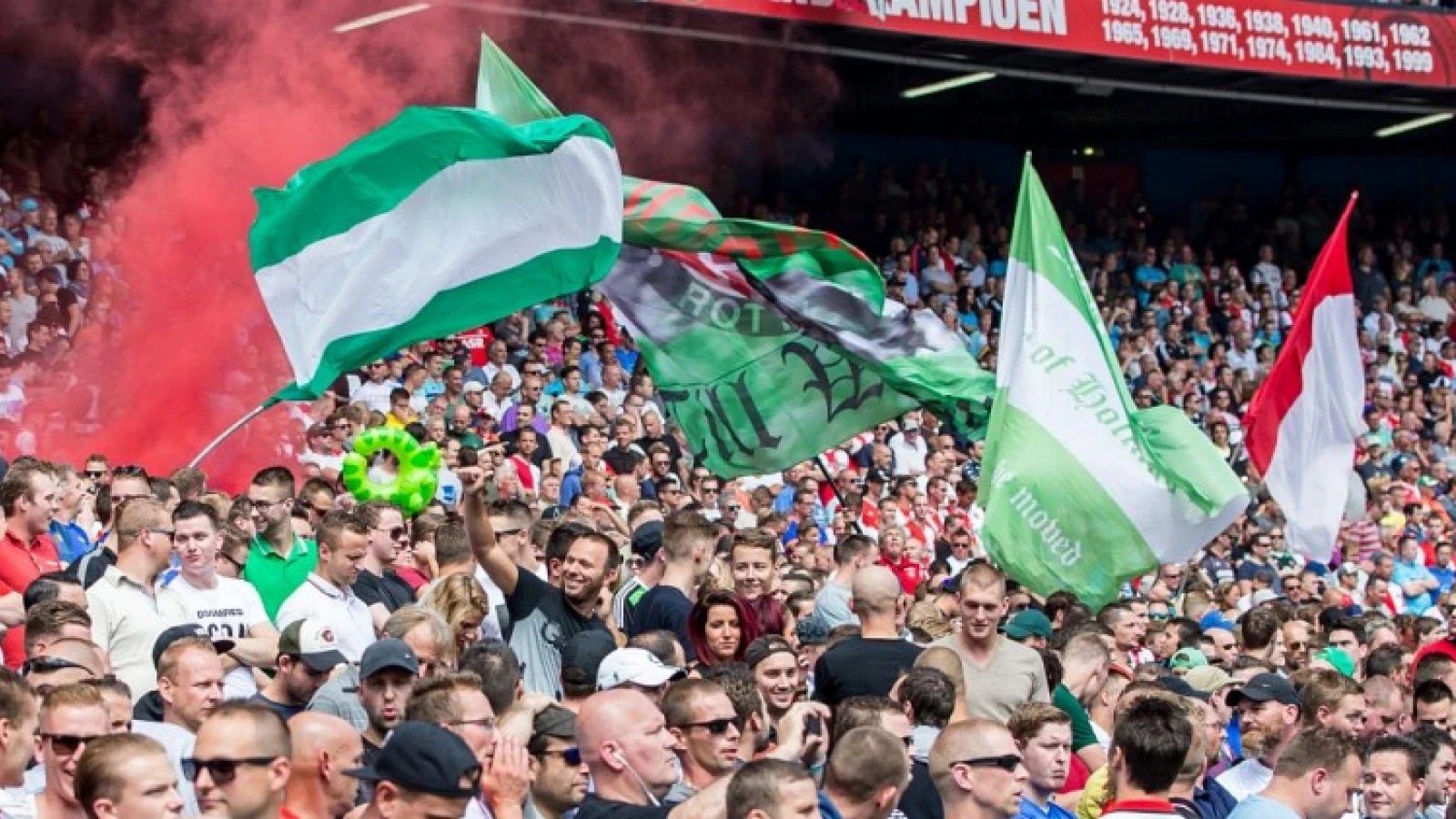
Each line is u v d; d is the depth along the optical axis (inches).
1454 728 440.5
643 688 320.5
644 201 470.9
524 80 462.3
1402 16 1122.7
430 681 280.1
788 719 305.1
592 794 279.9
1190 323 1190.3
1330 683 395.2
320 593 386.6
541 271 423.5
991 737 298.8
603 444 700.0
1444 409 1219.2
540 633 387.9
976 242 1190.3
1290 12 1087.0
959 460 879.7
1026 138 1325.0
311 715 268.7
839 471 792.9
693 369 490.9
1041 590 488.7
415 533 457.7
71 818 270.8
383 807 245.1
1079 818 361.4
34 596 347.9
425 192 410.9
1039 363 497.4
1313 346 655.1
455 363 797.2
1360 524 901.8
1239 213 1344.7
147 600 375.6
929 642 447.5
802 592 483.2
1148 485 492.1
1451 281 1325.0
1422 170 1409.9
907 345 500.1
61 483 462.3
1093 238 1288.1
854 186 1221.7
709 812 264.2
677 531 422.6
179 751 300.2
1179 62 1048.2
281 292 400.2
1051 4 1011.3
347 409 625.3
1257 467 657.0
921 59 1043.3
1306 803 334.6
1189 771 341.4
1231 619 699.4
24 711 271.7
